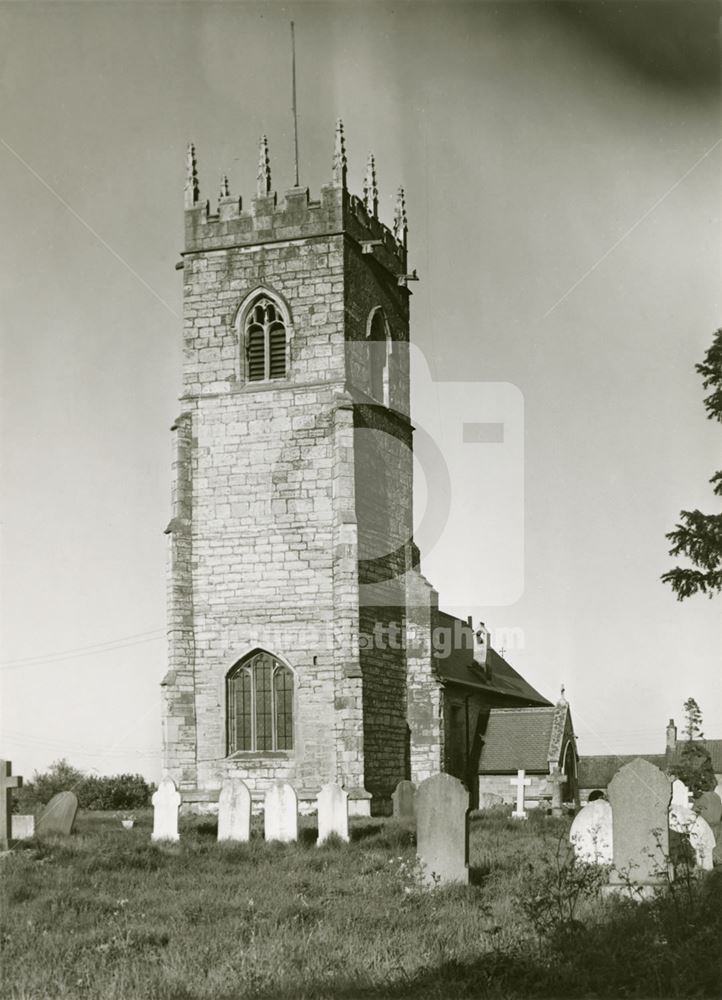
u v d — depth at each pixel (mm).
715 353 39562
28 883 24484
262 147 48844
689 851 21828
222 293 48906
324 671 46156
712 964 16141
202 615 47531
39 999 15852
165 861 27844
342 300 47781
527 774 56344
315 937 18703
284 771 45781
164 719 46812
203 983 16297
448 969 16344
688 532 38000
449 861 23531
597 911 19562
